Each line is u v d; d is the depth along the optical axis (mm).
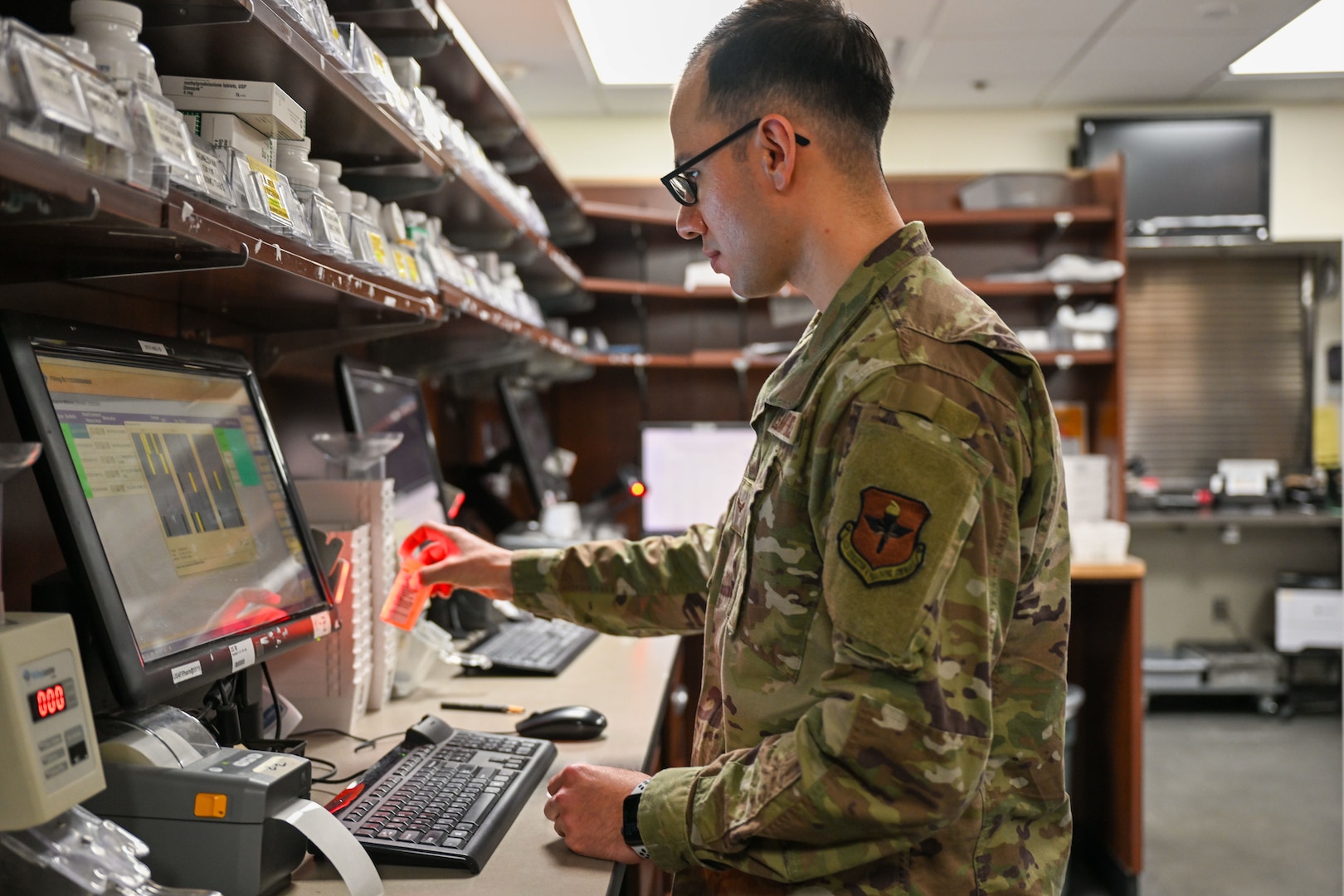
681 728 2846
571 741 1375
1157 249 5195
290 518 1244
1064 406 4199
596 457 4449
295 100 1261
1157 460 5488
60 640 716
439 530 1513
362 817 1001
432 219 1880
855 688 815
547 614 1443
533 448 3285
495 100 2246
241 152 1008
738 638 964
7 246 898
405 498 1917
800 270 1016
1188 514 5004
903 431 832
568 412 4461
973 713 806
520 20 3660
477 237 2453
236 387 1221
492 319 2064
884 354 874
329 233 1151
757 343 4441
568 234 3812
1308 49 4156
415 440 2068
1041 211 3947
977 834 915
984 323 898
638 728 1439
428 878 926
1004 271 4121
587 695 1629
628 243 4430
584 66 4188
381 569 1477
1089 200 4117
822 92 958
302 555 1243
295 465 1855
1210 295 5453
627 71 4246
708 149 1006
